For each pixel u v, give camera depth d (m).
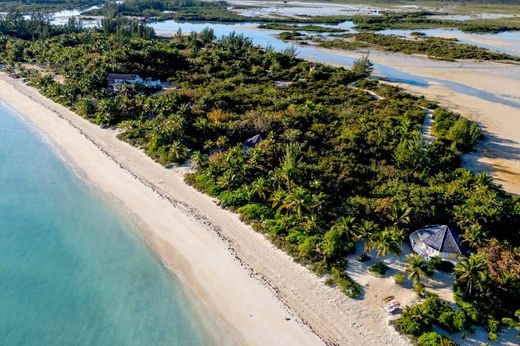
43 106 83.88
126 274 40.00
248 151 58.06
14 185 55.22
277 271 39.06
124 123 72.12
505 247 39.59
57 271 40.34
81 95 87.00
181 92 83.62
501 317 33.66
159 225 46.66
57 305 36.34
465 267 35.91
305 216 44.22
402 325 32.81
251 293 36.88
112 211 49.78
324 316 34.34
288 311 34.94
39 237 45.25
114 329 33.97
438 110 83.12
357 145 62.59
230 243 43.03
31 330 33.91
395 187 50.25
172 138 64.25
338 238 41.00
